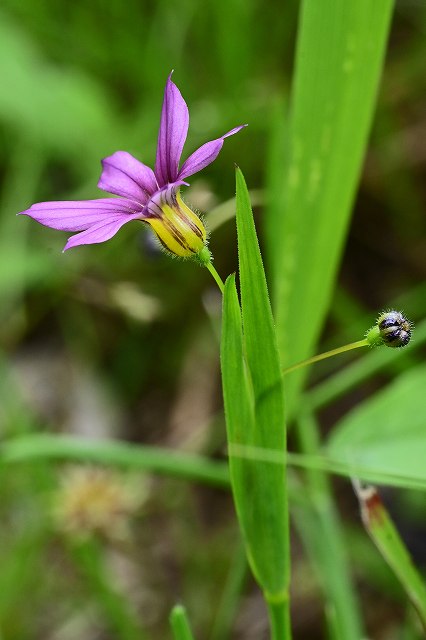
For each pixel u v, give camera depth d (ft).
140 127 0.77
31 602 0.65
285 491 0.43
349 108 0.49
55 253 0.74
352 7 0.48
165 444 0.76
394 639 0.62
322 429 0.75
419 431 0.49
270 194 0.55
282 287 0.51
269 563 0.44
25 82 0.77
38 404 0.78
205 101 0.79
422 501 0.66
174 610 0.44
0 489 0.67
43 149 0.77
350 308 0.73
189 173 0.41
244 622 0.66
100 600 0.60
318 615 0.65
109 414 0.78
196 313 0.78
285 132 0.56
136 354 0.79
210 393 0.77
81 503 0.62
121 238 0.74
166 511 0.72
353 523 0.68
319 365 0.73
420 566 0.63
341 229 0.51
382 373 0.75
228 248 0.77
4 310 0.77
